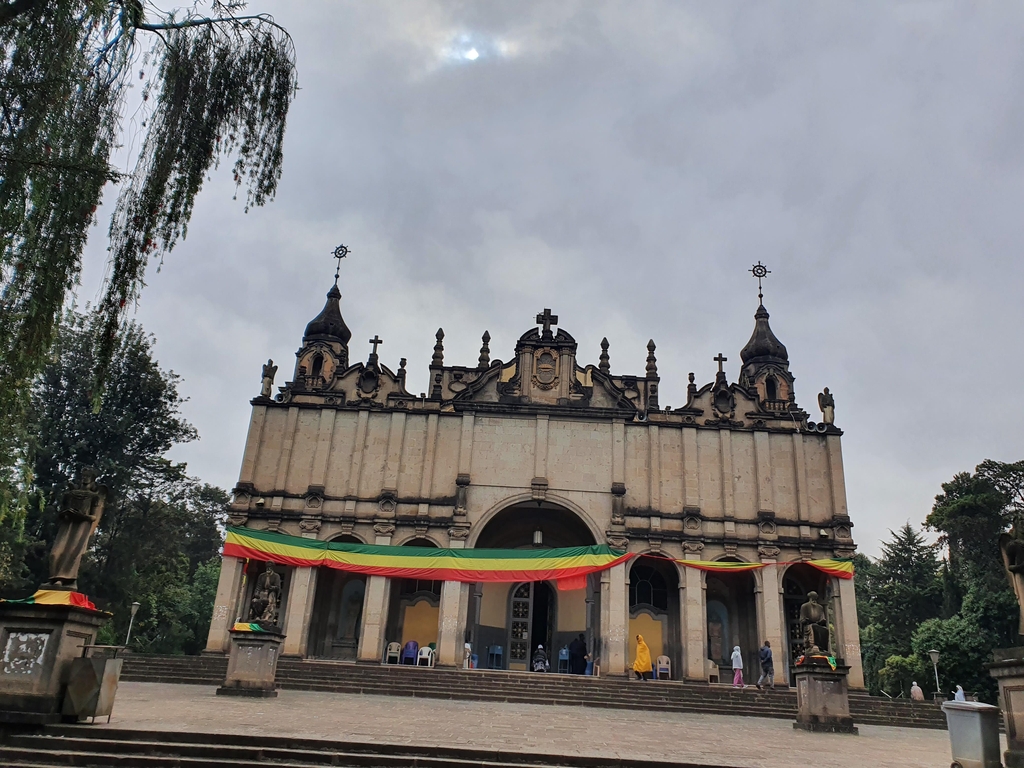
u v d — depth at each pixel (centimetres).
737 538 3869
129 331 1445
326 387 4269
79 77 1309
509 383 4175
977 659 4884
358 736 1380
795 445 4041
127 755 1198
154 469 5391
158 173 1447
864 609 7850
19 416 1448
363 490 3984
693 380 4234
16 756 1177
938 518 6219
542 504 4025
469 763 1227
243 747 1238
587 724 2031
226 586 3734
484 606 4166
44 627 1320
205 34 1569
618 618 3691
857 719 2845
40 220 1298
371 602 3725
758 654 3800
